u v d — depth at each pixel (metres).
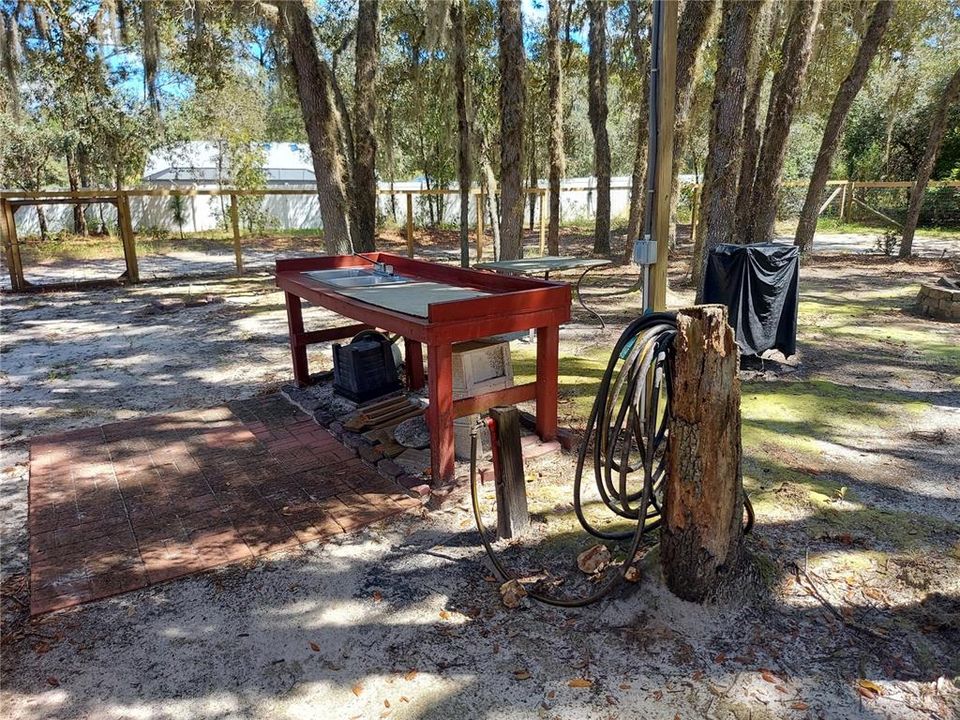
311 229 24.44
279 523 3.33
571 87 21.94
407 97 15.73
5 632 2.55
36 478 3.90
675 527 2.47
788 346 5.87
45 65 13.25
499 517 3.11
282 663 2.34
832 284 10.49
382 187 23.12
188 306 9.96
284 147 27.28
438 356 3.38
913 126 19.41
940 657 2.22
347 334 5.59
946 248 14.72
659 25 3.86
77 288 11.91
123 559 3.02
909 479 3.66
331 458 4.10
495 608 2.63
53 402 5.50
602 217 14.84
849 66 12.55
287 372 6.23
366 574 2.89
